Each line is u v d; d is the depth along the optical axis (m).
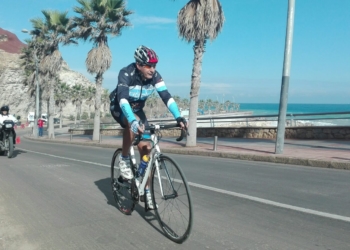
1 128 12.36
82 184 7.11
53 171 9.05
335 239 3.77
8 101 95.94
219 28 13.85
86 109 119.00
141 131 3.76
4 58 106.69
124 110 3.89
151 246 3.71
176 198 3.73
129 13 22.78
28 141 29.73
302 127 15.99
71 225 4.46
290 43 10.11
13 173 8.79
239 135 19.03
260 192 5.99
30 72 43.47
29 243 3.90
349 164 8.22
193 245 3.69
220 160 10.67
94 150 16.50
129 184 4.64
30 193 6.38
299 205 5.12
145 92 4.19
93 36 22.67
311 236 3.86
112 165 5.25
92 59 22.64
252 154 10.50
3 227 4.46
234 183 6.82
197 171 8.41
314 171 8.16
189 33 13.63
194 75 14.14
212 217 4.62
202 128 21.05
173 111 4.04
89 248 3.70
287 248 3.54
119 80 4.04
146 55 3.91
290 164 9.41
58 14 29.22
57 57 30.38
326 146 12.47
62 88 80.38
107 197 5.89
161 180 3.93
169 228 3.89
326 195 5.71
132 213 4.90
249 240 3.78
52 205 5.47
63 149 17.52
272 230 4.07
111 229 4.27
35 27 31.39
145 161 4.14
